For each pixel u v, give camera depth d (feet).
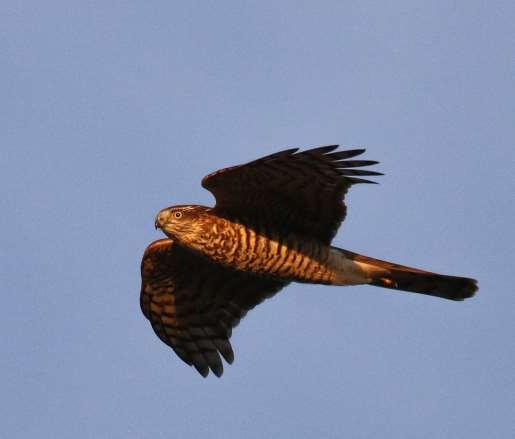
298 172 46.93
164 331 56.13
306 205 48.70
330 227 49.11
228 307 54.90
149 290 55.16
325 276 50.01
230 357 55.06
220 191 48.03
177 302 55.26
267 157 45.75
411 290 51.98
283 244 49.24
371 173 46.68
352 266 50.29
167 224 49.62
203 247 49.67
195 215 49.57
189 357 56.03
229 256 49.75
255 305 54.60
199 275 54.13
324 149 45.32
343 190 47.88
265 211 49.03
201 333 55.57
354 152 45.47
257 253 49.44
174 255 52.90
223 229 49.37
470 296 51.88
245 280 54.19
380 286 51.34
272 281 54.08
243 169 46.55
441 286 51.83
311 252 49.34
